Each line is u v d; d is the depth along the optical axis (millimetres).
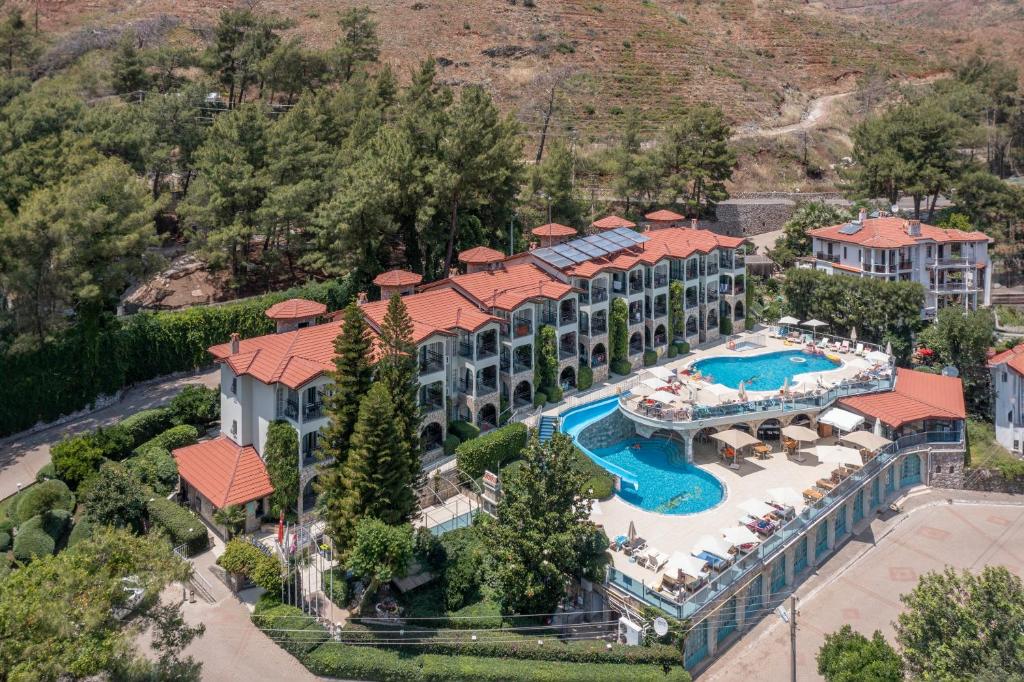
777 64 173000
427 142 78188
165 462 52219
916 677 35281
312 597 44062
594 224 86562
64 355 62156
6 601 27641
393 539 39875
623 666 39500
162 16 146125
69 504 50281
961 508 59938
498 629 41562
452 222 78500
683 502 53656
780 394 63188
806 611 47250
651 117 139625
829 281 83625
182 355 69875
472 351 58719
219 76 114312
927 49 192125
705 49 169625
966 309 82062
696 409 59344
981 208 99750
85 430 59875
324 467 45062
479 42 153750
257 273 81438
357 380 43750
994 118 127500
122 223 64562
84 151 75500
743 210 112250
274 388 49156
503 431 56406
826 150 137625
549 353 65125
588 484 52219
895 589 49344
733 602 44812
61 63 124812
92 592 29625
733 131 139125
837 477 55250
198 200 77000
